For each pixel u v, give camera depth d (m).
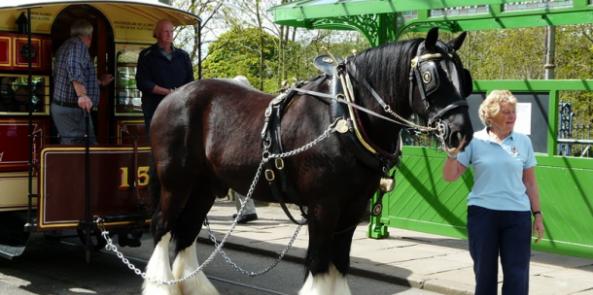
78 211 6.29
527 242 4.59
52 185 6.15
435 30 4.19
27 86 6.77
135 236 6.63
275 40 16.34
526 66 15.36
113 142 7.26
